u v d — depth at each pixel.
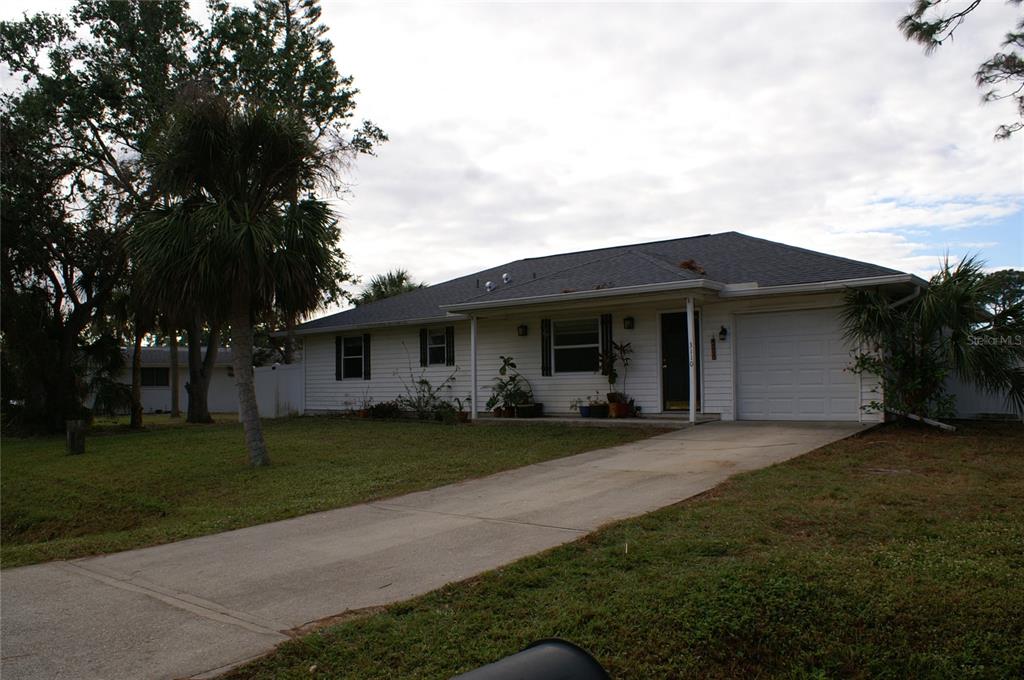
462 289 21.28
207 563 6.36
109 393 21.44
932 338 12.21
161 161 11.54
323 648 4.23
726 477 8.73
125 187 19.98
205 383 24.25
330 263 12.38
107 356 21.84
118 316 21.61
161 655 4.25
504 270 22.22
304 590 5.42
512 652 4.11
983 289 11.65
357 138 24.08
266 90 22.80
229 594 5.41
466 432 15.15
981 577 4.69
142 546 7.15
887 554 5.25
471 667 3.97
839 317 13.68
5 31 20.02
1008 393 12.25
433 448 12.95
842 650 3.97
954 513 6.45
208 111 11.39
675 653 4.05
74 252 20.44
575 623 4.41
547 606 4.74
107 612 5.10
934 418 12.58
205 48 22.31
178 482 11.01
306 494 9.31
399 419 19.48
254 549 6.76
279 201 12.45
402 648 4.22
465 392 19.28
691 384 13.95
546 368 17.42
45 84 20.14
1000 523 6.04
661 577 5.06
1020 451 9.77
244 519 8.09
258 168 11.96
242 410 11.95
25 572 6.35
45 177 19.58
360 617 4.77
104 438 18.34
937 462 9.06
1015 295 12.22
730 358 14.89
